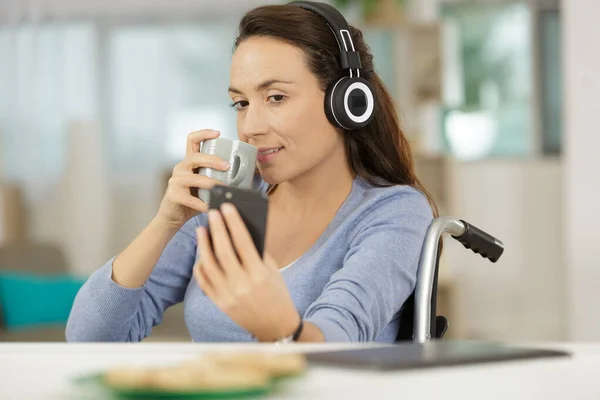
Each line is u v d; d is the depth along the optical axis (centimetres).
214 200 108
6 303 441
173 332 412
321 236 167
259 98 162
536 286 659
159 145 697
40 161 704
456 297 607
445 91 652
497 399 71
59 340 398
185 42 696
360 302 137
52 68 703
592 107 496
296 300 161
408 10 664
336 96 162
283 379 75
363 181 174
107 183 694
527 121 663
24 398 74
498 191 663
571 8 496
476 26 666
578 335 500
